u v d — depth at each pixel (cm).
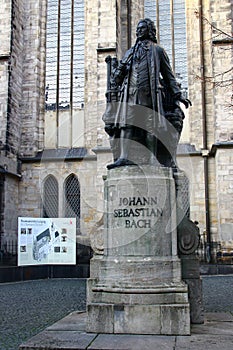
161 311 739
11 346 788
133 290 761
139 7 3712
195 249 887
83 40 3759
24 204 3438
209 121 3400
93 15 3728
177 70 3609
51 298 1538
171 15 3688
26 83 3647
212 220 3216
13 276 2277
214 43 3178
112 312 752
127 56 895
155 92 843
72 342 692
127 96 848
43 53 3747
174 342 687
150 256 795
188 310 738
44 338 720
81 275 2511
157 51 886
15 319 1093
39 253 2300
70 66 3731
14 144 3434
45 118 3653
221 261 2928
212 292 1620
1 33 3428
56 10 3816
